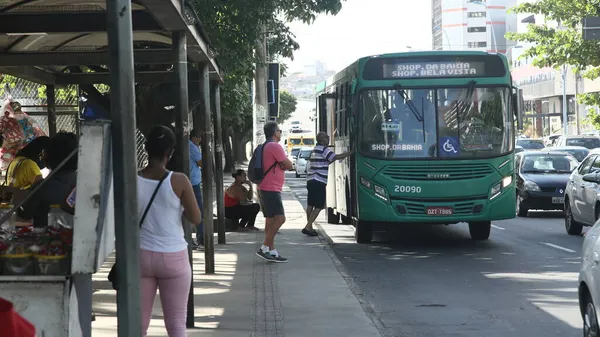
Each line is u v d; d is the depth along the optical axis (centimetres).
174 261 652
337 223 2362
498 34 17325
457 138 1723
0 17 990
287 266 1447
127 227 575
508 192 1733
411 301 1145
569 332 939
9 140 1266
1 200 809
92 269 564
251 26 2030
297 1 2173
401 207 1720
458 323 995
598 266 754
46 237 584
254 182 1498
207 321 984
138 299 582
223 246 1761
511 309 1079
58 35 1160
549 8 3962
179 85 921
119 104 567
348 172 1870
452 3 17388
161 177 655
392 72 1741
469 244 1820
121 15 566
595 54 3925
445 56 1736
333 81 2191
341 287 1226
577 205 1892
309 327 953
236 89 2838
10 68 1356
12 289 565
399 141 1727
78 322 587
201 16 1933
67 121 1742
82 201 564
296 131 10081
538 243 1817
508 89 1742
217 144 1803
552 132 9606
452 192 1716
